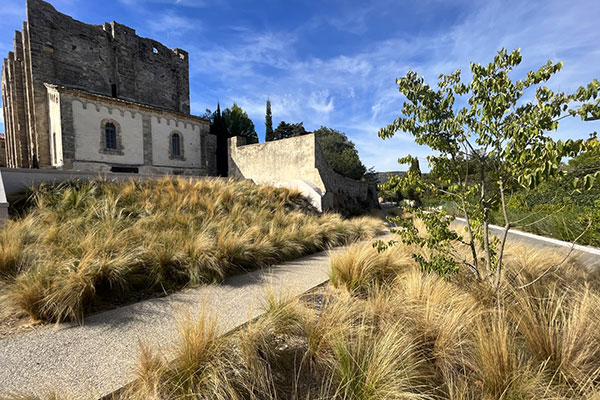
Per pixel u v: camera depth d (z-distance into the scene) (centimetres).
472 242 357
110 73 2233
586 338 221
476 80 316
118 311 332
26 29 1912
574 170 263
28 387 198
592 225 350
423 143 365
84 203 687
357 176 2998
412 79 355
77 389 197
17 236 448
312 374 225
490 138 312
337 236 833
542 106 266
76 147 1658
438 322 259
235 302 364
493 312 271
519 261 445
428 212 358
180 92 2750
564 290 344
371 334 251
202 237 524
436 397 198
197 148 2347
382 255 471
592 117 236
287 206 1202
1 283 348
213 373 197
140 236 514
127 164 1892
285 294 341
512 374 197
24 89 2095
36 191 725
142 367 204
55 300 304
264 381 208
